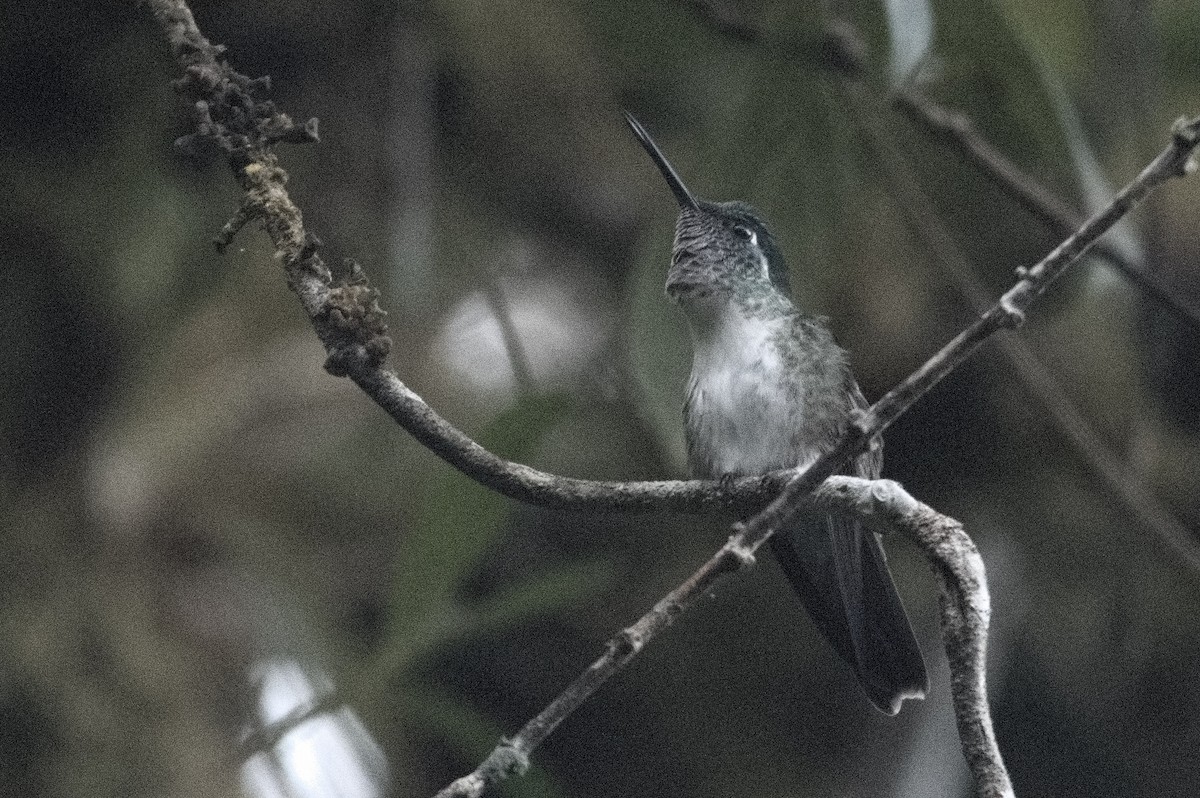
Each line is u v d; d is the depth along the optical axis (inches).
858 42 285.0
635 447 350.0
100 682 317.7
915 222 300.5
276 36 358.0
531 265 369.1
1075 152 293.1
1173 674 364.5
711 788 358.0
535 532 355.3
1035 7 350.3
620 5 329.1
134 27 345.7
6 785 307.7
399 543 341.7
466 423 347.6
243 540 336.5
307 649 328.8
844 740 358.6
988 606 160.6
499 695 355.3
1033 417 373.4
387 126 360.8
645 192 371.9
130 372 343.9
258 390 349.1
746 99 291.7
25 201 340.8
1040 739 365.1
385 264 356.8
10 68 343.9
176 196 350.9
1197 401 372.2
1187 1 370.3
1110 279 295.7
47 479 333.1
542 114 372.2
